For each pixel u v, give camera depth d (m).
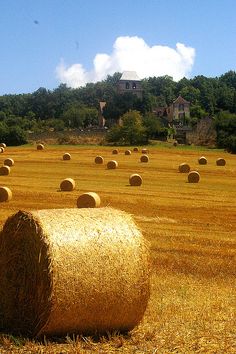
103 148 93.31
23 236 9.20
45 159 68.88
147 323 10.20
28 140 114.06
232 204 32.34
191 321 10.45
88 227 9.13
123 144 105.69
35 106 182.12
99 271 8.98
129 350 8.56
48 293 8.72
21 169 55.34
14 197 33.38
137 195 35.25
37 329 8.85
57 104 183.75
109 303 9.09
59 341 8.90
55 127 144.62
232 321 10.58
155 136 113.81
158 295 12.88
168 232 22.86
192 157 75.44
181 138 114.62
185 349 8.60
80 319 8.98
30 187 38.84
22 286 9.15
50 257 8.73
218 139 99.25
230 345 8.81
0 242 9.54
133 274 9.22
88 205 27.81
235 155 80.94
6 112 175.25
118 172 52.59
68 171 53.34
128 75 184.62
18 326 9.20
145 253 9.36
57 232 8.93
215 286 14.59
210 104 168.38
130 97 162.25
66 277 8.77
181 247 19.86
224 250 19.66
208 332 9.62
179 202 32.56
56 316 8.78
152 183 43.00
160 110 164.12
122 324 9.38
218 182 44.66
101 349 8.61
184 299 12.55
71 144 109.88
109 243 9.13
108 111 160.12
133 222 9.51
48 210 9.59
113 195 34.94
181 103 157.38
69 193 35.59
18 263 9.23
